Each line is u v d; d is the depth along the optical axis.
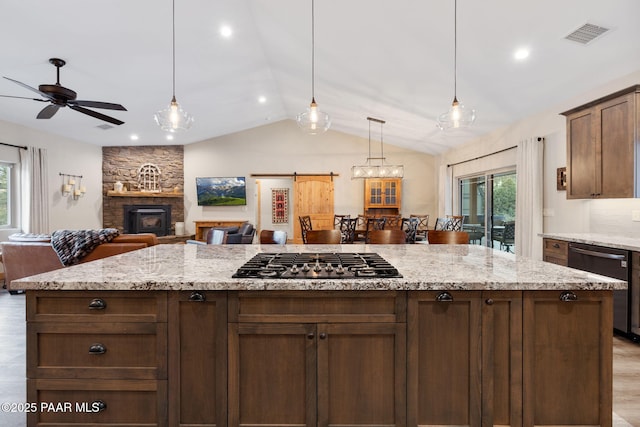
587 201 4.14
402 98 5.48
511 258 2.17
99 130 6.90
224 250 2.60
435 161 8.88
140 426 1.58
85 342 1.58
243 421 1.59
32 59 4.02
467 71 4.18
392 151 8.86
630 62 3.34
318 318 1.57
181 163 8.67
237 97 6.41
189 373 1.59
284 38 4.36
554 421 1.58
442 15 3.21
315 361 1.57
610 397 1.56
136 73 4.73
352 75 5.03
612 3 2.68
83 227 7.73
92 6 3.28
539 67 3.79
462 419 1.58
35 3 3.13
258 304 1.58
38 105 5.28
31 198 6.17
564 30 3.09
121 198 8.35
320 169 8.82
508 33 3.29
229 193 8.70
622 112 3.18
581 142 3.71
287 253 2.39
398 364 1.57
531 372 1.57
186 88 5.51
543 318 1.58
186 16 3.69
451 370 1.58
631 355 2.81
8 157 5.90
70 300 1.58
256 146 8.80
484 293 1.57
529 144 4.95
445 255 2.30
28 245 4.54
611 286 1.51
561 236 3.72
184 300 1.58
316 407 1.58
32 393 1.58
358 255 2.24
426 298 1.56
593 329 1.57
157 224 8.52
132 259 2.15
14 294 4.76
